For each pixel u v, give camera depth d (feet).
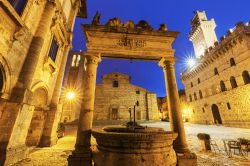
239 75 67.77
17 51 21.70
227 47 74.18
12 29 20.71
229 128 64.03
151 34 21.42
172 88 19.45
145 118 102.12
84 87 18.39
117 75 112.88
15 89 20.93
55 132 35.86
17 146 20.54
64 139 41.93
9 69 20.13
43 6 29.12
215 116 87.81
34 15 26.09
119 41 20.75
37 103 32.73
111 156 12.78
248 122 62.18
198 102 103.65
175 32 21.88
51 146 31.96
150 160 12.33
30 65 23.56
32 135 31.83
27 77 22.76
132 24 22.06
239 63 67.67
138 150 12.53
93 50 19.63
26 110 22.49
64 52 41.91
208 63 91.56
